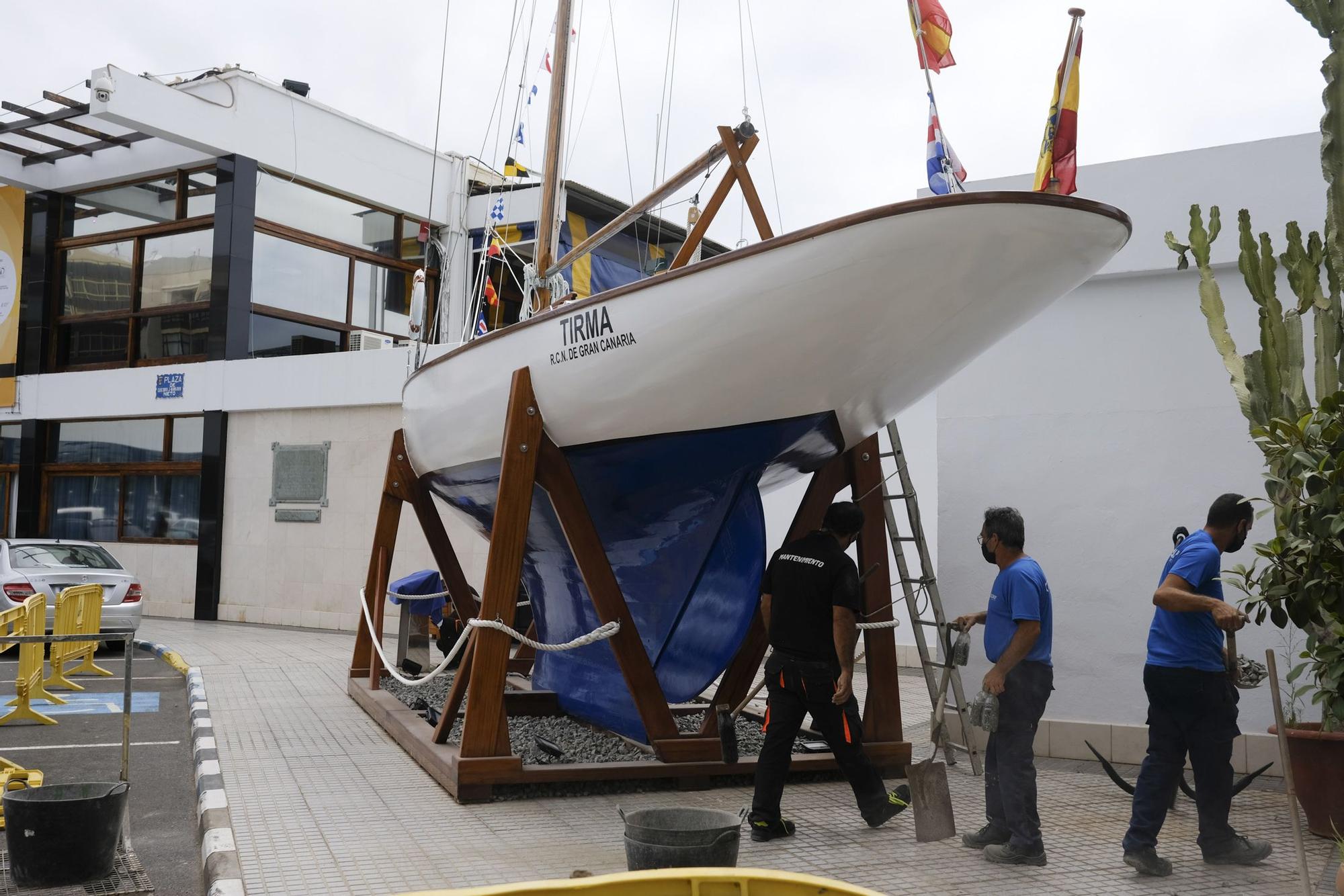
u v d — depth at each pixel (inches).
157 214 701.9
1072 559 260.2
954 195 169.2
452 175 753.6
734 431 213.5
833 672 188.7
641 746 257.8
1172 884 163.6
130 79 583.5
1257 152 251.3
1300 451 165.0
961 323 186.7
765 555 232.7
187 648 490.3
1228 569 228.2
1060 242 173.2
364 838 185.3
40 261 741.3
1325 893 158.6
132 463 696.4
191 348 680.4
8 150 723.4
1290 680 169.5
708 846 134.3
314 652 486.9
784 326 190.5
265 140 655.8
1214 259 253.1
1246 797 225.3
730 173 253.8
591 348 217.0
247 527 629.9
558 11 325.7
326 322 700.7
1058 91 194.4
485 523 318.7
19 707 318.7
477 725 216.2
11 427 767.1
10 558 486.3
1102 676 255.0
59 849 162.2
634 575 256.7
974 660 266.8
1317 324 195.2
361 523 587.2
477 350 259.3
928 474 433.1
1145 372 258.1
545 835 188.5
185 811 217.0
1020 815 173.6
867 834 192.5
